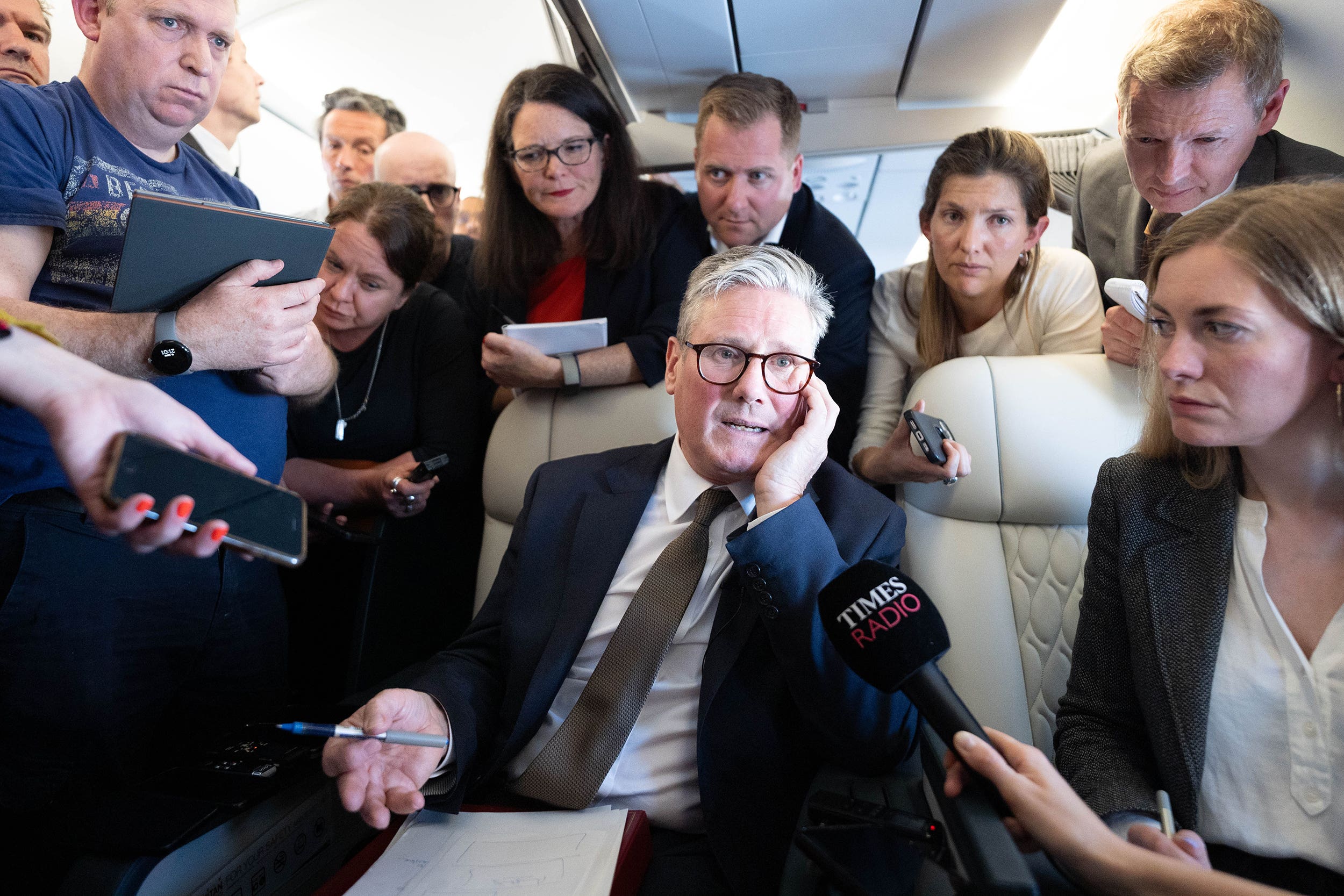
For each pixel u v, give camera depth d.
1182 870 0.85
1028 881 0.85
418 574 2.14
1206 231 1.14
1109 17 2.49
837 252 2.35
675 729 1.39
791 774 1.37
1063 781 0.92
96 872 1.09
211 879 1.20
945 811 0.98
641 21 2.48
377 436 2.28
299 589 2.29
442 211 3.29
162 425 0.93
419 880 1.15
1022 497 1.63
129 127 1.64
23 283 1.46
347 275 2.19
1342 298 1.05
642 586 1.43
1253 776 1.15
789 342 1.42
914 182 3.30
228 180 1.89
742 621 1.38
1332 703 1.11
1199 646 1.21
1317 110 2.09
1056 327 2.11
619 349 2.01
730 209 2.30
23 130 1.49
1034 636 1.61
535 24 3.67
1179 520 1.29
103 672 1.45
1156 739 1.22
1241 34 1.78
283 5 3.43
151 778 1.32
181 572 1.55
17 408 1.36
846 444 2.22
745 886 1.24
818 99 2.96
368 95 3.69
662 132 3.05
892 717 1.25
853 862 0.98
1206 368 1.13
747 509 1.46
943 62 2.64
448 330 2.36
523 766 1.46
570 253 2.46
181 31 1.60
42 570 1.39
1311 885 1.11
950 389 1.69
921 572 1.67
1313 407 1.14
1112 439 1.62
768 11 2.39
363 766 1.23
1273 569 1.21
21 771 1.41
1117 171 2.30
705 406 1.43
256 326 1.43
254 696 1.74
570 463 1.70
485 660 1.58
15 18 2.28
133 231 1.26
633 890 1.19
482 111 4.11
